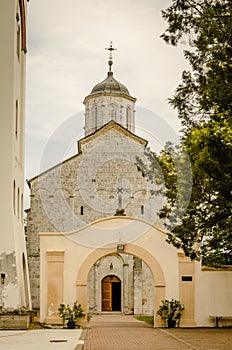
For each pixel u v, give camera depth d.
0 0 25.36
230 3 14.88
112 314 41.88
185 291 24.36
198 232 21.14
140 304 41.19
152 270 24.53
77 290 24.14
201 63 15.80
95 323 28.73
